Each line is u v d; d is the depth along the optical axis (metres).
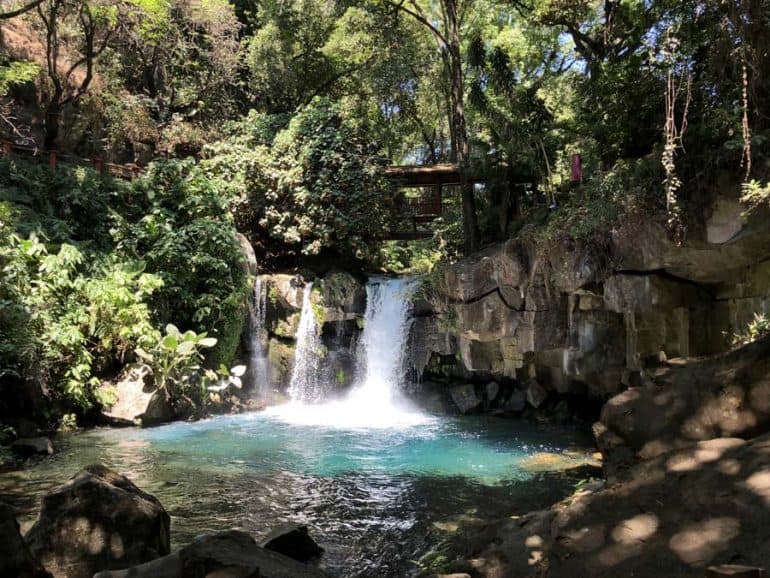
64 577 4.46
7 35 17.27
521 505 7.23
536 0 17.25
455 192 22.89
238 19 25.03
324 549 5.96
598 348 10.99
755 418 4.01
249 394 14.35
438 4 24.20
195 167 15.28
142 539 4.74
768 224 7.92
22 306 10.21
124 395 11.88
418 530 6.45
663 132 9.79
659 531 3.02
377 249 17.47
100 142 18.84
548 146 14.65
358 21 20.72
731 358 4.50
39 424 11.17
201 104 21.19
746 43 7.42
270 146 18.20
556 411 12.66
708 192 8.51
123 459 9.34
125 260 13.30
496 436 11.11
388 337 14.88
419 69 22.36
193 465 9.02
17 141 16.48
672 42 8.35
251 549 3.85
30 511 6.83
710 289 9.51
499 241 15.17
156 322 13.11
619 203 9.55
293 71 22.50
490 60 15.77
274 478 8.38
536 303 11.55
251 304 14.86
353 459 9.42
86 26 17.39
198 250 13.76
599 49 15.41
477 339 12.71
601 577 2.87
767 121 8.40
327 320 15.12
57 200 13.48
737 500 3.00
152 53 20.64
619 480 3.64
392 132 25.67
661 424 4.33
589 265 10.23
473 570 3.68
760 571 2.23
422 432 11.48
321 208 16.41
